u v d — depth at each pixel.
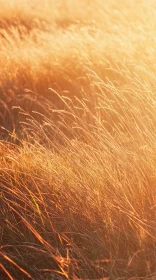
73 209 4.21
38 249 3.77
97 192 4.14
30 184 4.73
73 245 3.89
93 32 9.80
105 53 7.70
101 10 12.19
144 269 3.59
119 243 3.80
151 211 4.01
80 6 15.07
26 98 7.25
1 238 4.19
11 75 8.12
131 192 4.20
